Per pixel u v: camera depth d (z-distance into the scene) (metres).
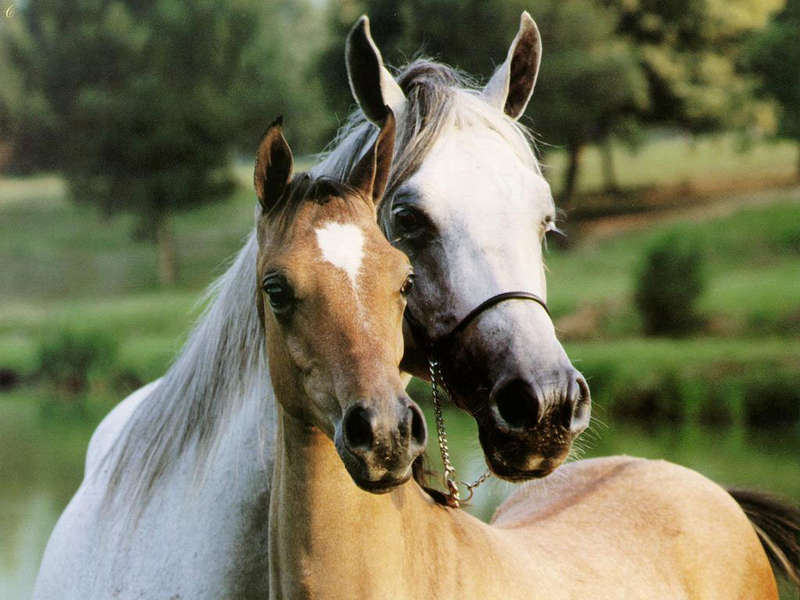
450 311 3.06
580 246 34.91
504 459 2.89
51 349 25.09
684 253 22.48
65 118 45.50
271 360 2.61
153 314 31.41
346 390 2.31
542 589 3.05
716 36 41.22
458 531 2.95
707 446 13.77
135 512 3.38
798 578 4.18
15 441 16.02
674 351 18.47
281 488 2.68
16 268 42.62
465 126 3.31
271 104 43.09
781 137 35.19
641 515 3.70
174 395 3.47
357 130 3.45
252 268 3.29
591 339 22.97
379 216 3.29
